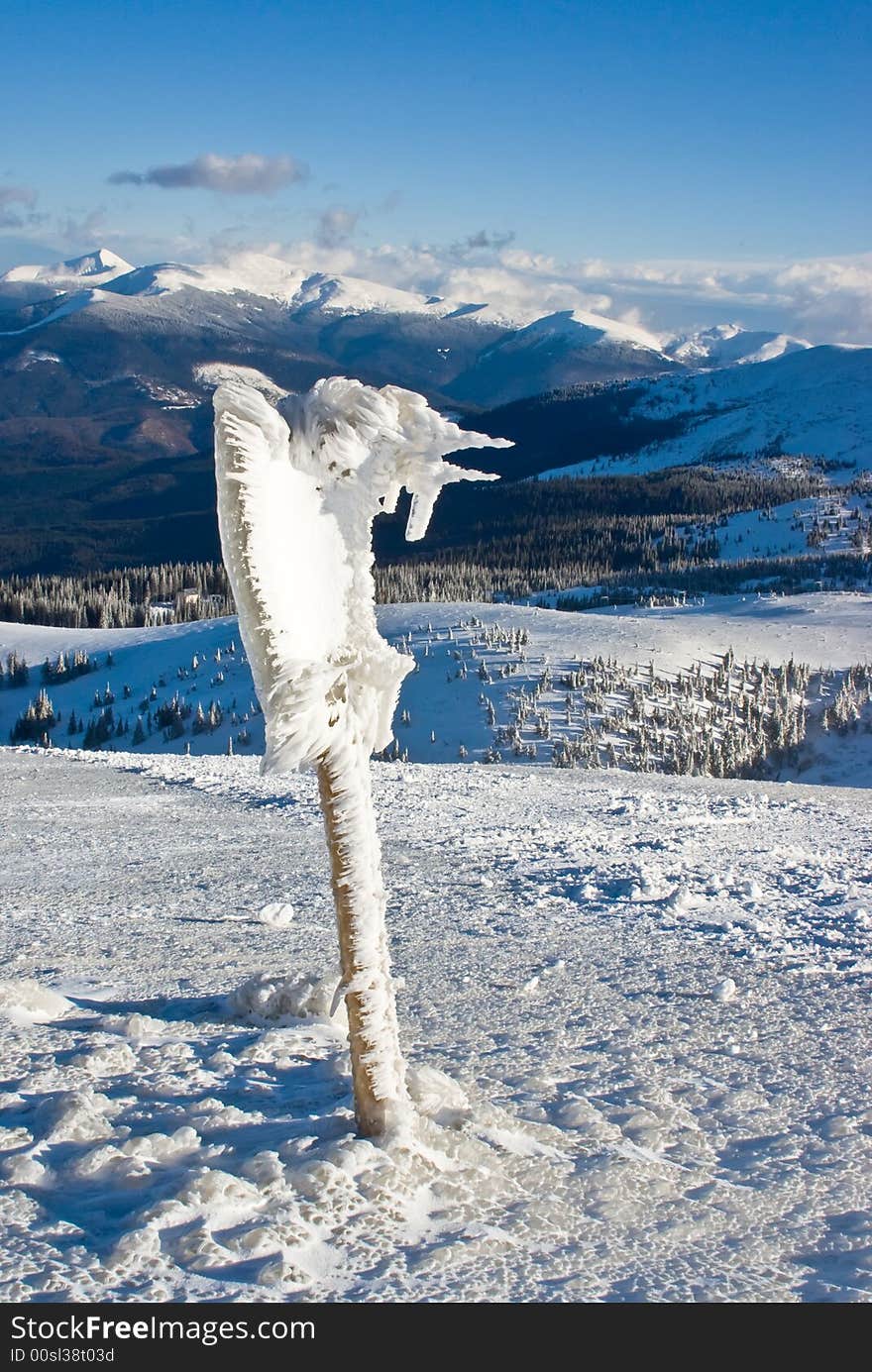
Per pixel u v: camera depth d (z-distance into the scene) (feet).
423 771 85.35
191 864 45.21
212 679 522.47
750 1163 13.94
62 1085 15.60
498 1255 10.87
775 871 45.44
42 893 37.91
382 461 12.06
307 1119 13.94
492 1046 19.06
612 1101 16.20
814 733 468.75
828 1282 10.78
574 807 66.13
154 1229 10.48
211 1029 19.44
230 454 11.16
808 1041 20.16
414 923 32.48
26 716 490.90
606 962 27.50
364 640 12.37
